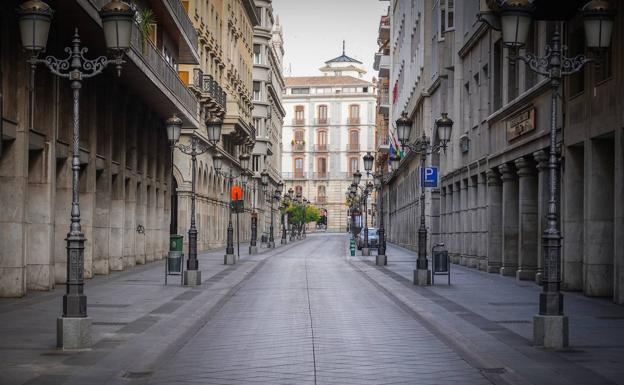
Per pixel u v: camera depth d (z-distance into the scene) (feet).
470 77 144.56
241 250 226.38
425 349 48.32
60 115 96.32
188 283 95.40
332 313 68.13
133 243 134.00
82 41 96.89
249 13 322.75
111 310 67.87
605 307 71.10
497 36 121.80
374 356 45.73
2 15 74.43
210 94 212.84
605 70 78.23
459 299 79.66
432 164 192.65
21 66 77.10
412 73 247.70
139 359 43.39
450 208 164.86
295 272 126.72
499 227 125.59
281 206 365.81
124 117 124.47
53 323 57.57
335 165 593.01
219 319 63.87
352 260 168.45
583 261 84.17
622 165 73.36
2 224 77.30
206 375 39.96
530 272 107.45
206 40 217.97
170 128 97.50
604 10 46.93
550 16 80.43
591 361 42.88
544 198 99.45
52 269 87.15
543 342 47.52
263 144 362.94
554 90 48.70
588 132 81.10
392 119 339.98
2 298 76.54
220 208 251.80
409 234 253.24
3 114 74.69
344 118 592.60
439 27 166.40
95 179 110.01
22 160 77.61
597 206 80.94
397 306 74.02
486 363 42.57
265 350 47.93
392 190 343.46
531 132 102.94
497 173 125.59
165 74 130.00
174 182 200.64
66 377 38.19
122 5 47.44
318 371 41.04
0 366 40.93
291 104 597.93
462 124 153.28
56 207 97.86
